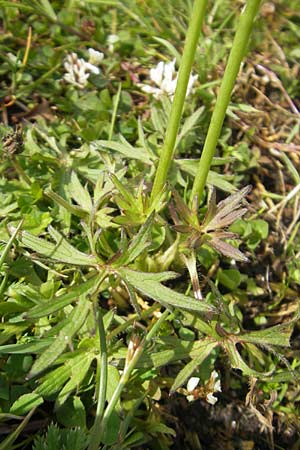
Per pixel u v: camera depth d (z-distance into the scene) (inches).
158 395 12.4
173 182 14.5
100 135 15.9
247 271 15.5
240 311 15.0
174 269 13.6
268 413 13.7
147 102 17.4
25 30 17.7
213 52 18.5
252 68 18.9
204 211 15.1
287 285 15.4
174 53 17.4
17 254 13.2
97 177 14.1
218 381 13.1
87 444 10.9
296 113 18.6
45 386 11.4
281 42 19.9
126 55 18.2
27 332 12.5
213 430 13.4
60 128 15.8
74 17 18.1
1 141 14.2
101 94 16.6
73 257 11.6
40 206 14.1
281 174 17.5
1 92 16.4
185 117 16.9
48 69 17.3
